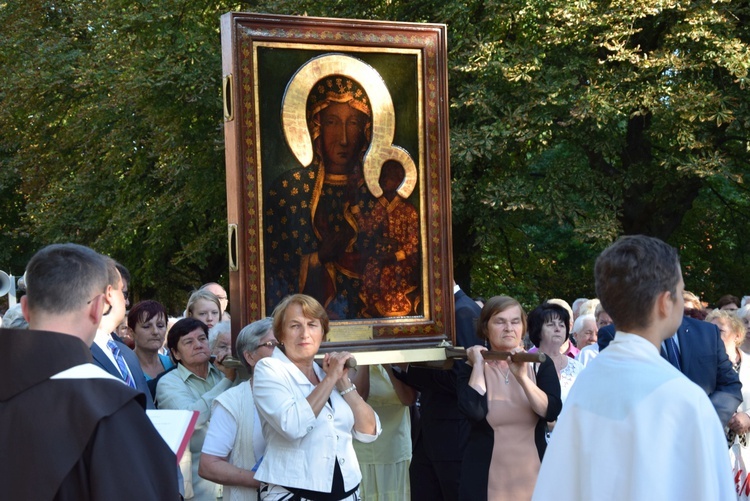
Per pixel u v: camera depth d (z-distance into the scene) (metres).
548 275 22.80
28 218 25.88
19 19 23.81
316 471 4.39
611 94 15.68
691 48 16.38
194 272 25.34
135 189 21.77
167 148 19.62
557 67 16.39
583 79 16.95
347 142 5.74
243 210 5.45
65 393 2.70
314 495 4.39
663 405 2.80
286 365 4.53
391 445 7.09
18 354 2.74
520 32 17.61
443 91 5.98
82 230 23.42
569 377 6.73
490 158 15.56
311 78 5.63
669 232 19.42
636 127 18.48
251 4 19.28
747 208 22.12
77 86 20.11
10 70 22.67
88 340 2.91
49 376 2.72
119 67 19.61
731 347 7.48
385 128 5.83
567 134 17.39
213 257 24.09
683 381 2.84
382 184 5.82
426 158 5.92
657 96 16.00
